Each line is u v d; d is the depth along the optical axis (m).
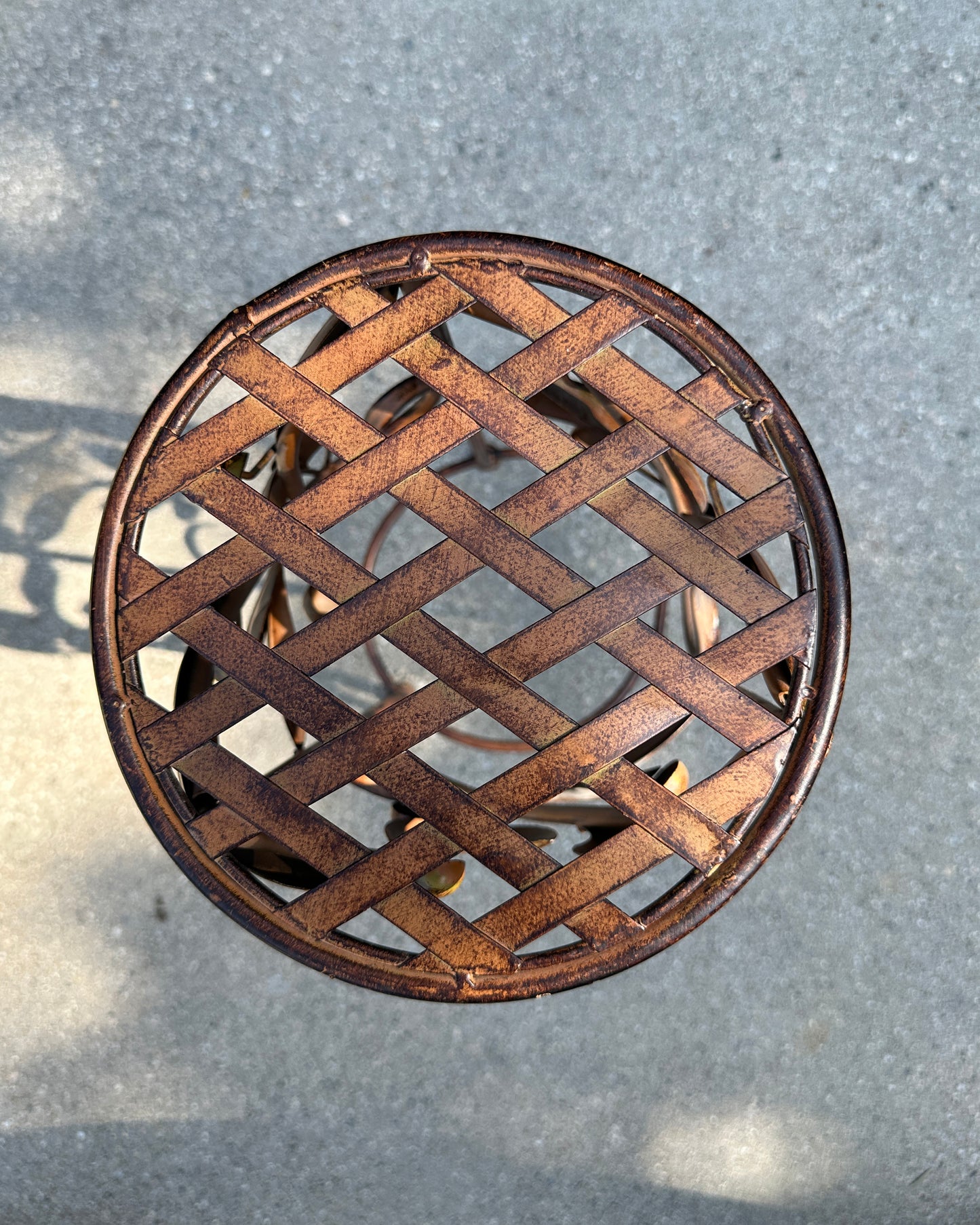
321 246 1.57
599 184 1.57
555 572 0.89
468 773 1.62
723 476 0.91
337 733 0.90
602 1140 1.61
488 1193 1.61
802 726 0.93
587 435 1.17
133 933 1.57
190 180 1.56
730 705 0.91
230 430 0.91
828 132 1.57
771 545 1.59
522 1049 1.59
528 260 0.92
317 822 0.91
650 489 1.61
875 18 1.57
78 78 1.55
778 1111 1.61
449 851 0.91
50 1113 1.59
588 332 0.91
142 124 1.55
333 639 0.90
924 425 1.58
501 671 0.90
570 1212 1.62
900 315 1.58
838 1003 1.60
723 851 0.91
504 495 1.62
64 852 1.56
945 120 1.57
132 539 0.92
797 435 0.93
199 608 0.91
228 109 1.56
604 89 1.56
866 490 1.59
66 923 1.57
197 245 1.56
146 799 0.92
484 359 1.59
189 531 1.57
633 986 1.59
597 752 0.90
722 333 0.92
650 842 0.91
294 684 0.90
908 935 1.60
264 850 1.00
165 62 1.55
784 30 1.56
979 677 1.58
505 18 1.55
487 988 0.92
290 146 1.56
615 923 0.92
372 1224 1.60
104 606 0.92
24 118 1.55
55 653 1.55
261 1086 1.59
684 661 0.90
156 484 0.91
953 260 1.58
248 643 0.90
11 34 1.54
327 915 0.92
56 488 1.55
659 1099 1.60
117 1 1.54
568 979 0.92
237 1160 1.59
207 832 0.92
